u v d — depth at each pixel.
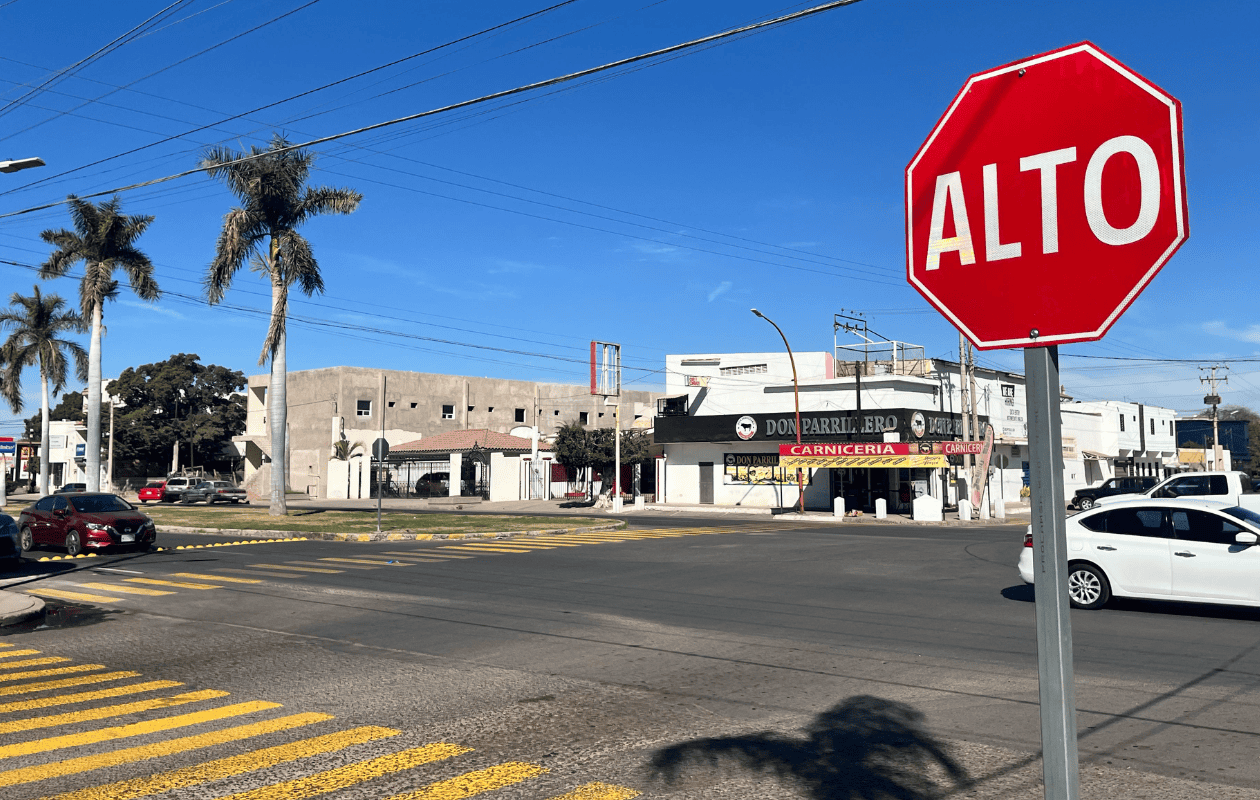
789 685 8.09
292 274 35.53
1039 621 2.40
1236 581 11.29
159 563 19.64
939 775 5.55
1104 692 7.65
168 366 71.50
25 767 5.82
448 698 7.70
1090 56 2.49
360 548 23.19
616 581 15.97
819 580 15.81
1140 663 8.80
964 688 7.88
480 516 36.69
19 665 9.39
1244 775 5.50
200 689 8.12
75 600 14.36
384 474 62.31
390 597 14.12
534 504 50.91
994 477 46.44
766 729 6.66
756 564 18.47
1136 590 11.91
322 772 5.69
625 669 8.85
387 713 7.20
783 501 44.25
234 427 73.12
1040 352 2.53
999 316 2.60
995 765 5.73
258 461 69.38
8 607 12.70
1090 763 5.77
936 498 39.19
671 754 6.05
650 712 7.18
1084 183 2.48
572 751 6.13
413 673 8.73
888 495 41.59
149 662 9.44
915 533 27.72
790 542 23.92
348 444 64.06
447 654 9.70
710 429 46.09
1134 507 12.20
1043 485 2.42
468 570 17.80
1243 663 8.75
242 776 5.62
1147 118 2.39
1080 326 2.45
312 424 66.56
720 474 46.56
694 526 31.84
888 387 41.06
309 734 6.59
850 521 35.81
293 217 36.44
